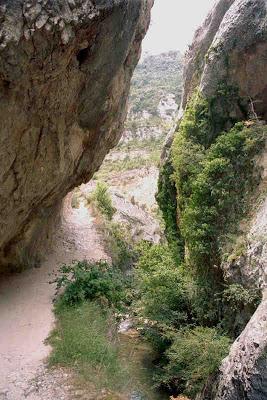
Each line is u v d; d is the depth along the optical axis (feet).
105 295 38.63
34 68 25.57
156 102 206.90
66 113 32.81
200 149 42.88
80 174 45.06
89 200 80.69
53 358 29.78
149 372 35.19
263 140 37.99
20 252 43.29
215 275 37.19
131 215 79.82
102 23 27.84
